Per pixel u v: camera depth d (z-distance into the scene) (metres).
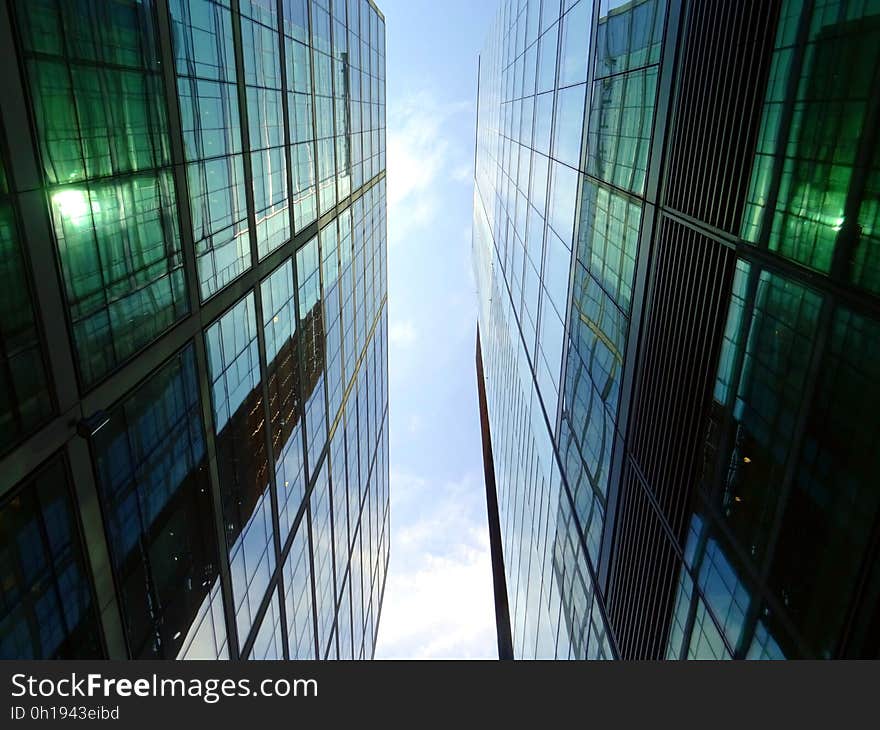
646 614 18.61
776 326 11.54
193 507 18.02
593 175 24.77
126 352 14.16
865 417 8.94
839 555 9.41
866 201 9.04
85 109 12.46
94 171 12.79
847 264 9.48
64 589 11.97
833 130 9.85
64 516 11.98
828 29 10.05
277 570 26.92
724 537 13.51
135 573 14.58
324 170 35.03
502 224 55.97
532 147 38.94
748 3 12.84
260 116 23.48
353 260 45.16
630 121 20.47
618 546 21.56
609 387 22.62
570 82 28.70
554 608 32.41
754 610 11.93
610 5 22.64
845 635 9.17
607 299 22.88
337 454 40.66
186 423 17.41
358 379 49.31
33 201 10.98
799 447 10.62
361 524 53.12
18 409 10.70
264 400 24.70
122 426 13.98
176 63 16.44
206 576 18.94
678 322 16.42
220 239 19.72
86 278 12.55
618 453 21.58
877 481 8.64
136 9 14.42
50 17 11.39
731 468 13.27
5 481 10.37
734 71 13.35
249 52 22.22
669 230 17.00
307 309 31.53
